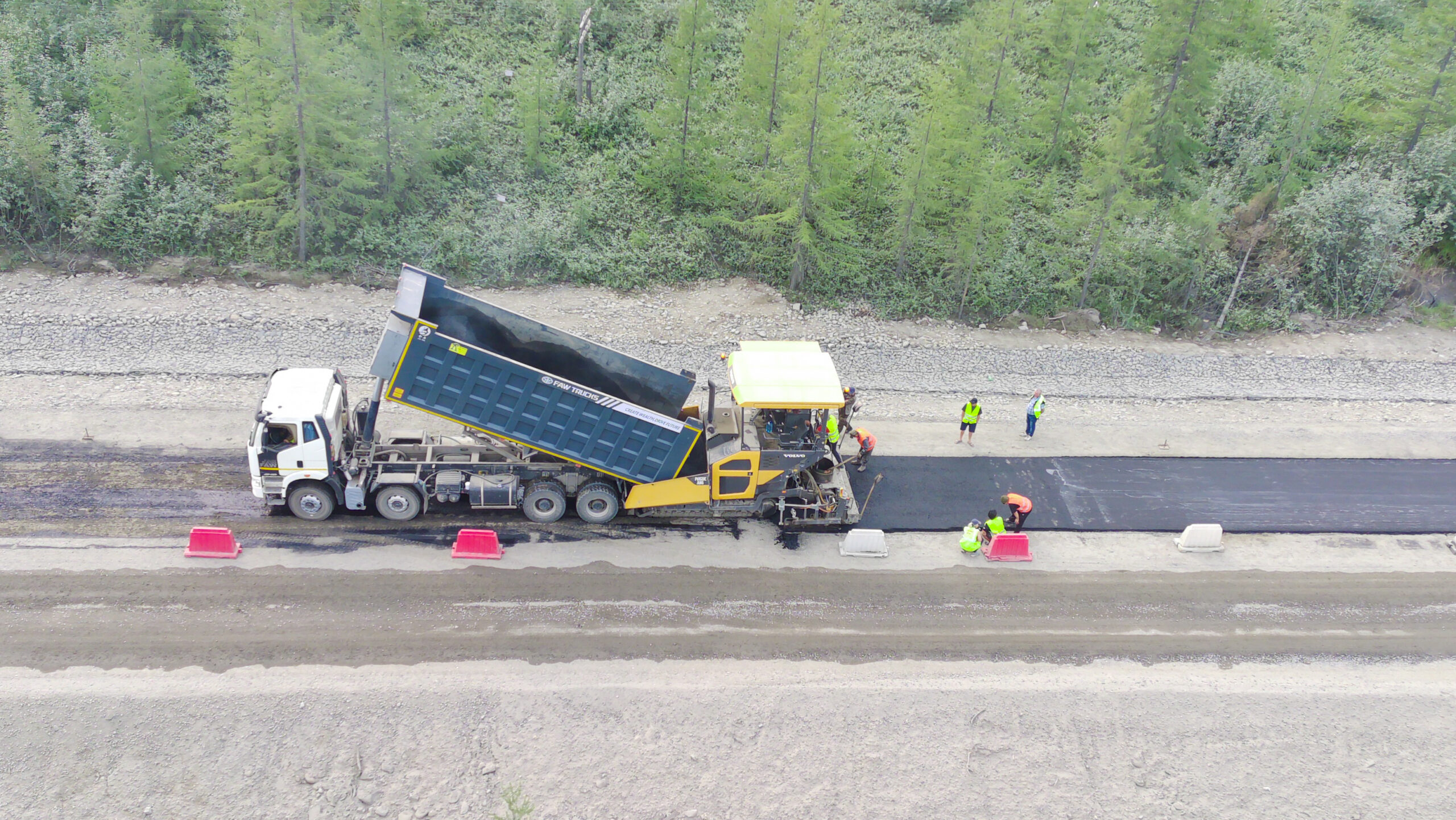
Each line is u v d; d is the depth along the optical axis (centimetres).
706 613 1477
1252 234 2822
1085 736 1298
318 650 1335
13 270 2336
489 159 2812
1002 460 1995
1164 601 1581
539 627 1419
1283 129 3131
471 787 1175
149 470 1716
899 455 1992
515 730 1241
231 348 2152
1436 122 2966
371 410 1595
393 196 2589
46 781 1129
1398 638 1523
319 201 2434
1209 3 2827
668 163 2758
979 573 1627
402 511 1631
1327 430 2212
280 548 1543
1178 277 2736
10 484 1634
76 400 1916
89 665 1273
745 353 1723
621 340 2347
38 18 2830
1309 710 1356
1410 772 1280
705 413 1792
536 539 1628
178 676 1269
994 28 2944
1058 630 1496
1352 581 1659
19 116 2298
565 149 2891
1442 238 2948
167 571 1466
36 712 1193
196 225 2467
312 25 2516
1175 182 3016
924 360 2406
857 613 1502
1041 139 3083
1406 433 2211
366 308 2356
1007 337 2564
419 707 1255
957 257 2577
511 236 2559
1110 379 2403
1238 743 1305
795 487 1725
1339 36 2756
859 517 1728
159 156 2508
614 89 3030
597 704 1283
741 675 1355
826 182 2461
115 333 2142
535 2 3366
